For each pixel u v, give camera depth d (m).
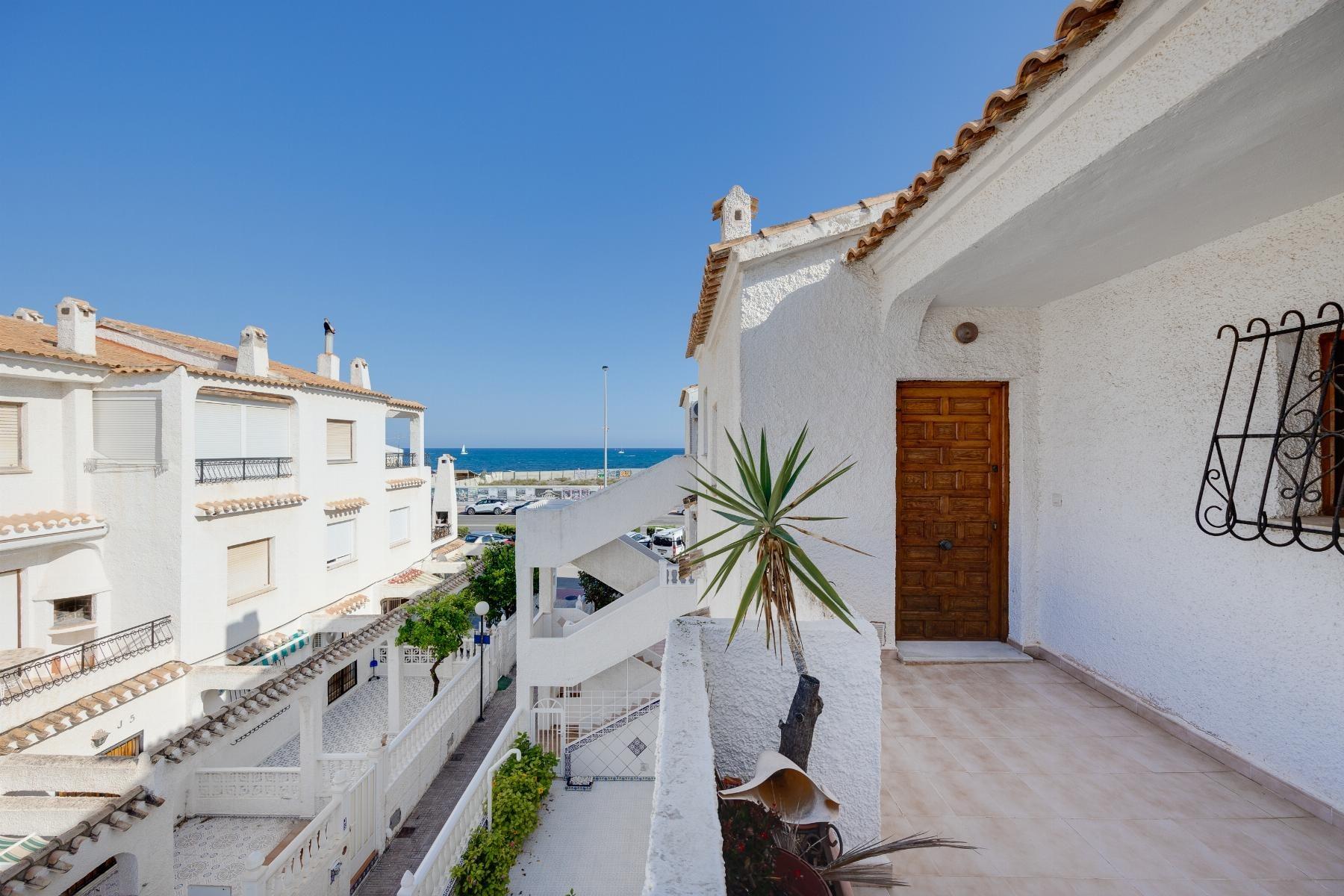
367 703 13.71
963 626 5.76
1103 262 4.12
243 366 12.39
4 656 8.48
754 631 2.63
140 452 10.02
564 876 6.64
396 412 18.22
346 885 7.52
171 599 9.86
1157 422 4.11
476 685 13.00
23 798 5.44
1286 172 2.78
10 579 8.88
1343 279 3.01
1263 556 3.35
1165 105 2.30
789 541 2.48
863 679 2.54
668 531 30.00
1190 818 3.00
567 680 8.83
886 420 5.41
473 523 36.78
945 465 5.73
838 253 5.43
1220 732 3.59
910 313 5.27
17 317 13.45
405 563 17.91
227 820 8.89
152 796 5.77
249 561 11.62
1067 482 5.08
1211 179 2.87
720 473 7.22
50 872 4.74
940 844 2.24
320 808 9.01
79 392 9.83
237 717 8.32
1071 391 5.02
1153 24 2.25
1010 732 3.94
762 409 5.39
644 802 8.01
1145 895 2.46
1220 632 3.62
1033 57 2.54
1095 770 3.45
